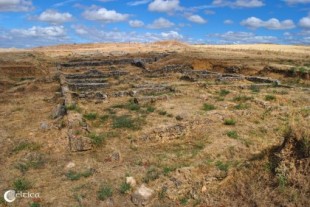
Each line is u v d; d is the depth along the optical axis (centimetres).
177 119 1467
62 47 7912
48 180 949
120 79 2836
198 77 2656
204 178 871
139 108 1736
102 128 1429
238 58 3819
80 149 1173
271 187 778
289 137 853
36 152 1175
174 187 848
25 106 1952
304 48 6378
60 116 1614
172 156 1074
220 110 1575
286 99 1820
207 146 1149
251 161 922
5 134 1400
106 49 7081
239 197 782
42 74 3325
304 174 769
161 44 8100
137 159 1070
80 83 2533
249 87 2203
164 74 3025
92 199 829
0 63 3350
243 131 1298
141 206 796
